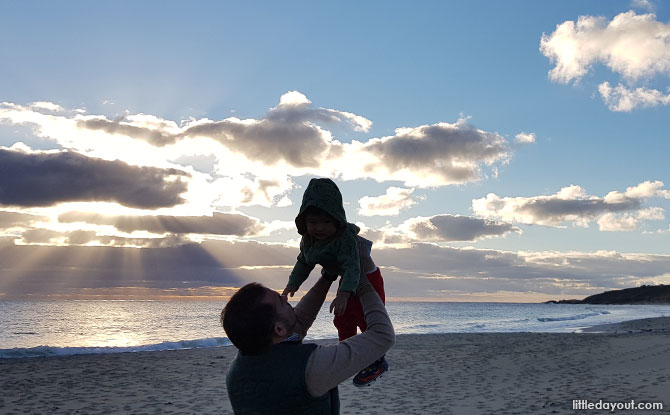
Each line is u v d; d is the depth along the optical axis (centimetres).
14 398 834
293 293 208
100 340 2709
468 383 959
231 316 171
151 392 891
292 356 169
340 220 195
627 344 1647
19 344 2425
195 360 1327
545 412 693
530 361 1274
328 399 172
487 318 5566
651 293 19712
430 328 3312
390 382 973
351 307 228
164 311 8019
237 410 173
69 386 945
